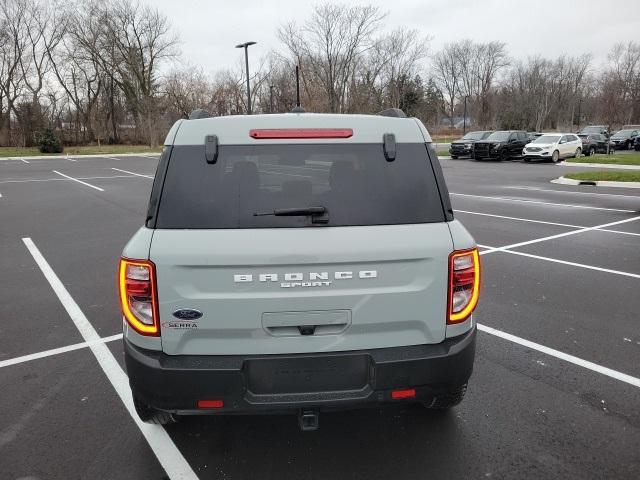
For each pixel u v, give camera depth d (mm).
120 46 53969
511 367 3924
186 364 2371
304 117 2529
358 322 2422
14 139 49062
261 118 2514
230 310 2346
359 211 2420
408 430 3104
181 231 2338
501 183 18125
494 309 5199
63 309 5426
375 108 48656
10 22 49250
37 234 9531
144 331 2389
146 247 2332
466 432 3078
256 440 3025
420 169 2537
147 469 2777
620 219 10609
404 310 2451
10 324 5000
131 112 59719
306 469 2760
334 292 2375
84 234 9508
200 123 2492
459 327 2557
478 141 30312
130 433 3111
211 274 2320
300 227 2363
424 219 2471
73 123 59375
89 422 3240
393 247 2379
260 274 2324
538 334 4562
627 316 4984
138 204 13578
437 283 2463
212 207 2371
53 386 3734
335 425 3168
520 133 31203
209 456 2881
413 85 58812
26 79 51250
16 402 3500
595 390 3566
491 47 86062
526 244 8258
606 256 7414
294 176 2453
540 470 2729
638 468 2730
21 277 6664
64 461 2846
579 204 12828
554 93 81125
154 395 2400
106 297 5828
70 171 25656
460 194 15078
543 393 3527
